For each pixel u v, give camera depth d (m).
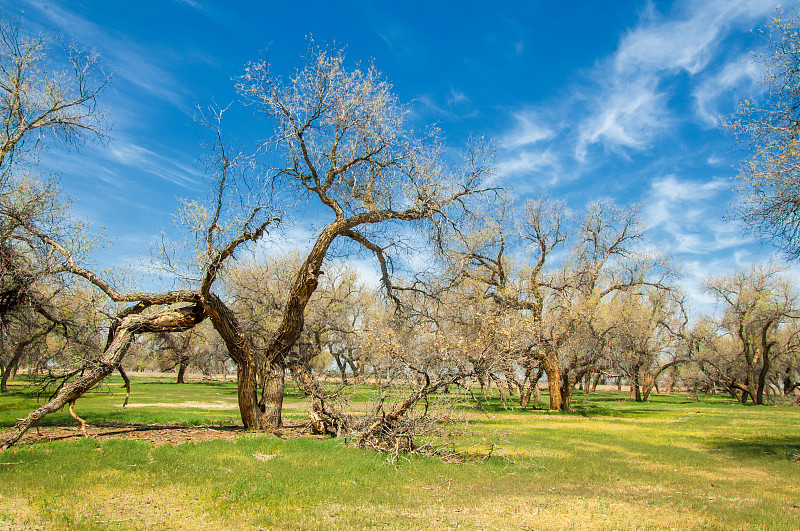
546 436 17.91
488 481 10.02
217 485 8.82
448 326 21.11
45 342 19.88
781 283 45.22
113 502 7.77
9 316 16.11
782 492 9.73
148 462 10.31
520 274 30.61
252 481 9.12
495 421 24.44
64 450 11.25
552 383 32.59
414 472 10.45
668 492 9.64
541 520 7.64
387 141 15.74
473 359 12.26
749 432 20.58
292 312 15.48
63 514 7.05
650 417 28.44
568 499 8.91
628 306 39.22
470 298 26.27
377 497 8.53
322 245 15.51
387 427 12.48
